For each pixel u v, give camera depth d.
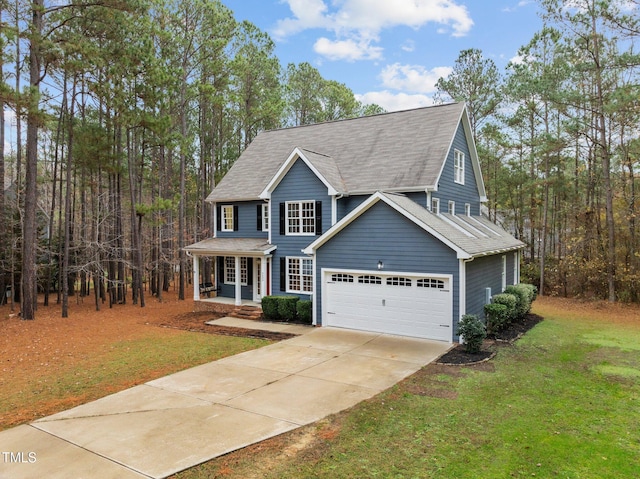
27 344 14.86
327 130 24.09
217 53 27.72
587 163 28.62
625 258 24.03
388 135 21.14
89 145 21.91
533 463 6.48
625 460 6.59
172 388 10.02
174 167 40.50
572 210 27.20
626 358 12.49
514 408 8.63
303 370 11.28
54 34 18.94
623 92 19.53
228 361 12.31
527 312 19.98
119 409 8.76
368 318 15.81
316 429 7.64
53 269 26.89
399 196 16.53
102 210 26.25
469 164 22.50
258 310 19.78
